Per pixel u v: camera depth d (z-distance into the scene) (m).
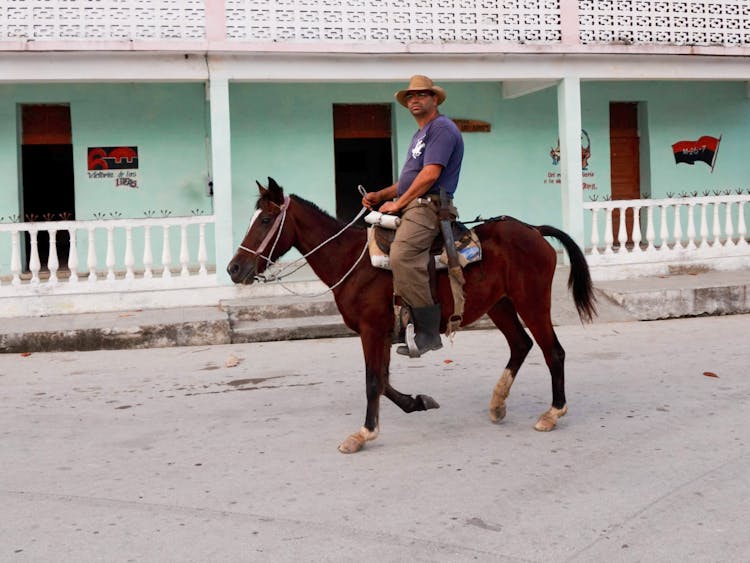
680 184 15.26
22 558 3.62
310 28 11.08
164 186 12.91
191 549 3.69
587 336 9.36
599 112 14.80
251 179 13.26
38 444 5.48
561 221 14.66
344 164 14.81
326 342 9.42
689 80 14.38
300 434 5.58
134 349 9.18
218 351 8.96
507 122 14.34
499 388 5.74
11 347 8.95
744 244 12.62
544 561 3.50
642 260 12.17
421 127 5.39
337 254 5.38
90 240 10.28
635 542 3.68
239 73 10.84
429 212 5.15
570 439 5.34
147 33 10.51
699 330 9.54
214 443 5.41
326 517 4.03
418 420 5.90
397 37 11.41
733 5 12.80
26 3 10.17
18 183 12.47
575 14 12.02
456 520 3.97
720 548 3.60
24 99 12.34
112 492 4.48
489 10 11.74
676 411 5.97
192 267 12.87
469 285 5.39
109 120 12.66
